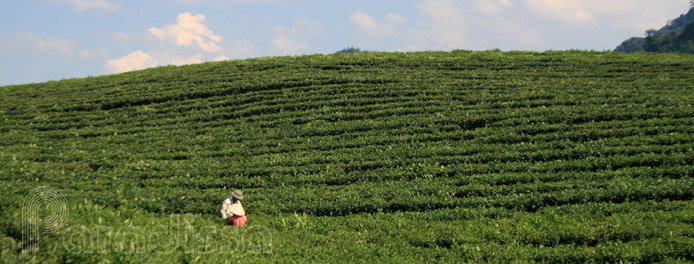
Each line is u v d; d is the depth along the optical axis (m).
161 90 36.41
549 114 26.23
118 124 30.47
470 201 17.67
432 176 20.59
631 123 24.22
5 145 26.36
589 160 20.55
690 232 13.73
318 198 18.81
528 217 16.09
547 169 20.03
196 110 32.34
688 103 26.56
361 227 16.25
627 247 13.15
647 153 20.69
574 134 23.33
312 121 28.81
